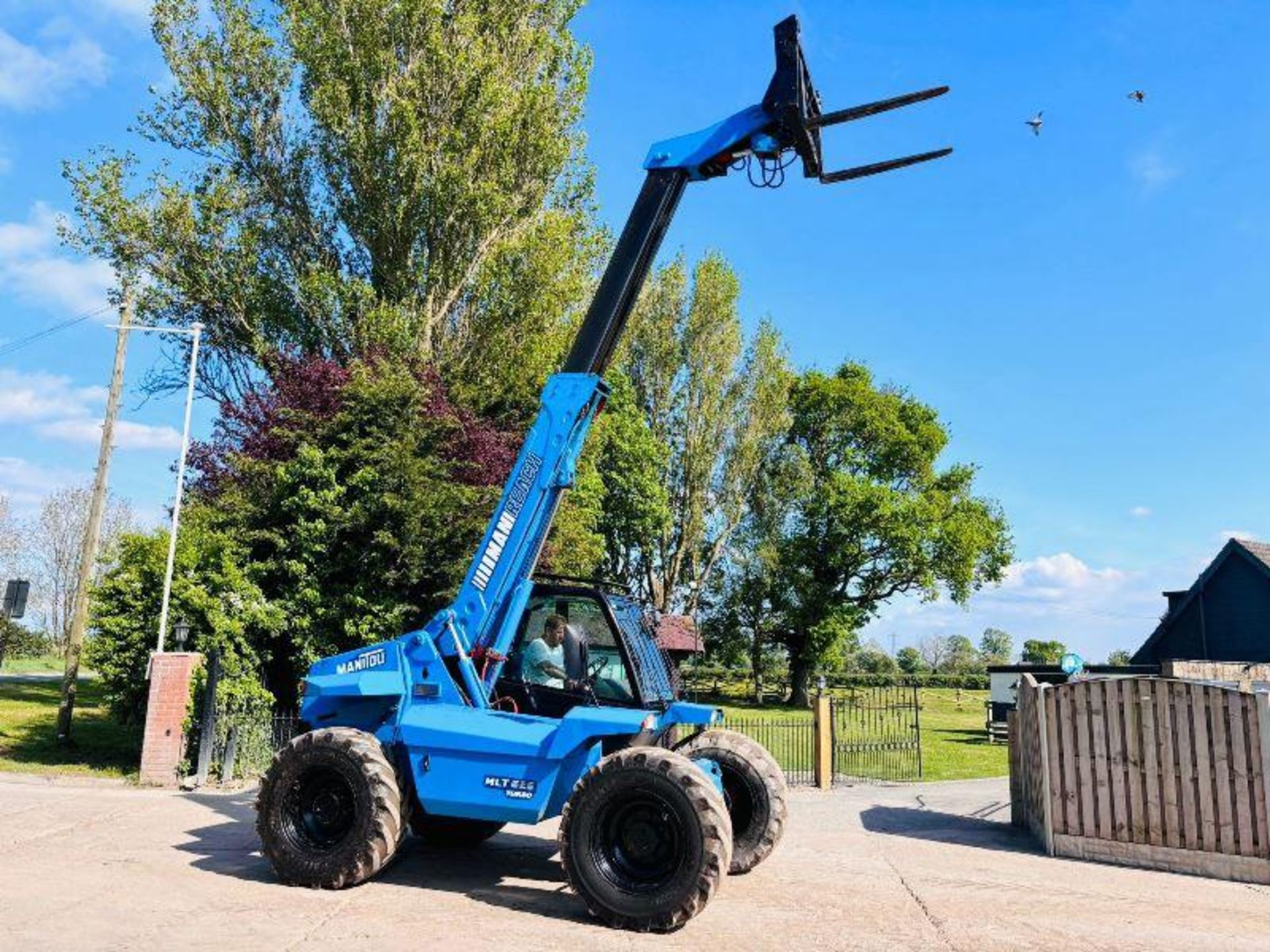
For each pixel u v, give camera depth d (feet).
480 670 25.13
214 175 78.38
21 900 20.58
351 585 51.65
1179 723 30.01
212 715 40.34
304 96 79.92
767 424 141.08
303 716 26.71
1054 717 32.58
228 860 25.48
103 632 45.60
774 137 25.48
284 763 23.76
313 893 22.43
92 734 53.93
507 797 23.00
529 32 80.74
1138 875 28.91
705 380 137.49
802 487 150.30
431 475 53.62
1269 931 22.40
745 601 154.30
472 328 77.41
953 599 157.17
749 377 139.64
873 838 34.32
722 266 138.82
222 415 59.88
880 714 73.00
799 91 25.11
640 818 20.97
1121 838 30.58
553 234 77.30
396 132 73.87
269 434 54.54
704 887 20.02
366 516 50.96
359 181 76.43
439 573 52.11
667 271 140.15
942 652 293.64
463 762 23.52
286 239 79.82
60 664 152.35
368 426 54.08
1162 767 30.12
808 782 51.37
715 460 138.82
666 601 138.21
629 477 132.16
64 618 172.14
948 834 35.53
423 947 18.40
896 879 26.81
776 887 25.18
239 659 46.03
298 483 52.11
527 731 23.08
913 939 20.42
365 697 25.64
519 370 75.87
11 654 144.56
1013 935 21.15
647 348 139.03
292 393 57.26
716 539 143.33
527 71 81.15
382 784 23.08
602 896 20.53
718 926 20.83
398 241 75.92
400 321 70.03
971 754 76.89
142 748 45.34
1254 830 28.22
